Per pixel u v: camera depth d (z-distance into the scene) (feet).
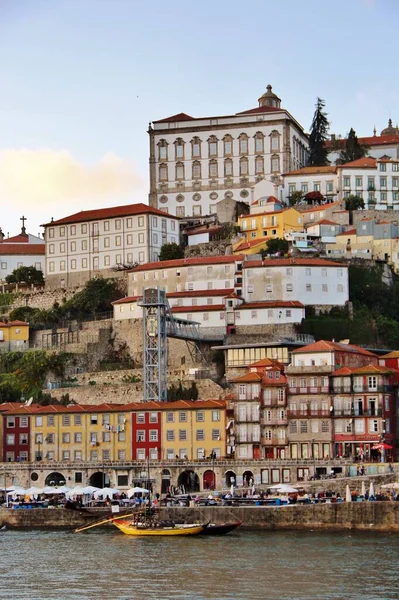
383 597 412.98
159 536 570.05
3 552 522.06
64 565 484.74
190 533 568.82
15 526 620.90
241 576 452.35
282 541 537.24
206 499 603.67
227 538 554.46
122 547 533.96
